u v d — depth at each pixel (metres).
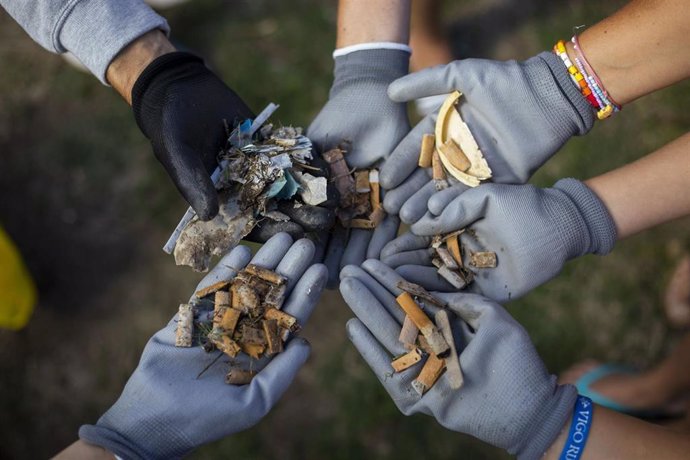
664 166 0.63
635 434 0.58
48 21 0.65
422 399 0.60
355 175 0.67
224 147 0.65
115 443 0.57
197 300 0.61
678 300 0.85
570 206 0.63
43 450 0.83
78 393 0.84
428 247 0.66
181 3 0.94
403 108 0.68
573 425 0.58
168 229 0.88
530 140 0.65
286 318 0.60
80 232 0.88
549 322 0.86
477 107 0.66
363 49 0.68
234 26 0.94
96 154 0.90
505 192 0.63
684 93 0.91
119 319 0.86
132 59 0.66
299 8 0.95
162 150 0.62
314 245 0.63
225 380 0.59
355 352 0.85
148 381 0.58
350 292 0.61
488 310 0.60
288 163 0.62
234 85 0.92
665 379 0.79
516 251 0.63
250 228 0.62
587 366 0.83
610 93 0.64
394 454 0.83
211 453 0.82
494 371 0.59
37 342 0.85
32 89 0.91
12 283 0.81
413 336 0.61
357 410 0.84
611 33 0.62
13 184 0.89
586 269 0.87
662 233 0.87
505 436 0.59
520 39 0.94
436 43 0.89
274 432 0.83
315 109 0.92
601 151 0.90
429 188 0.66
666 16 0.60
